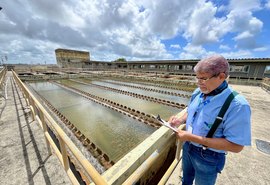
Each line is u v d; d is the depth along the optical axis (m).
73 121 5.34
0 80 8.05
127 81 16.98
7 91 7.65
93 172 0.99
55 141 3.11
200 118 1.14
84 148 3.43
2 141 2.94
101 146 3.87
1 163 2.35
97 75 22.03
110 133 4.52
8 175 2.13
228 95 1.00
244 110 0.93
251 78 15.62
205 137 1.10
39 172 2.19
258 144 3.25
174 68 22.98
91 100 8.23
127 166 1.13
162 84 14.56
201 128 1.13
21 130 3.38
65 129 4.50
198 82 1.12
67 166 1.71
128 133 4.51
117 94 9.91
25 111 4.54
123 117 5.73
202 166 1.27
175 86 13.30
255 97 8.47
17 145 2.82
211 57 1.02
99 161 2.97
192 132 1.24
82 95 9.45
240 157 2.80
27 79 16.22
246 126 0.94
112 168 1.11
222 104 1.01
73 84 14.48
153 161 1.51
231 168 2.51
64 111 6.40
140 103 7.80
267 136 3.64
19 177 2.11
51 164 2.35
